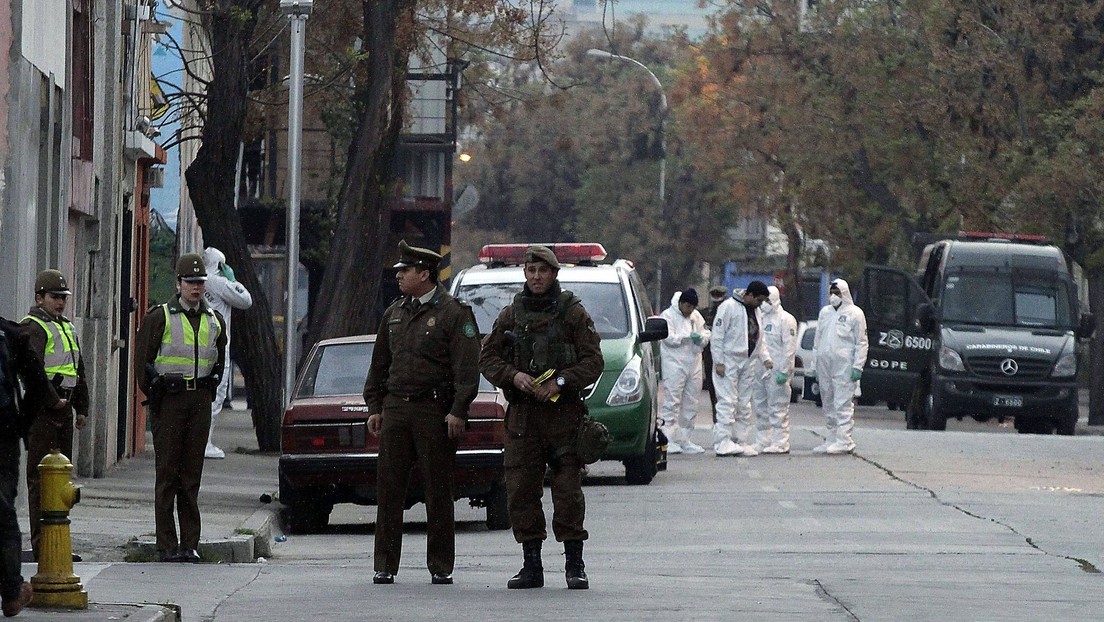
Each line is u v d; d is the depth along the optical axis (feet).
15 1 160.25
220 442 273.95
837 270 554.87
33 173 170.30
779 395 264.31
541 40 290.56
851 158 502.38
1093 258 416.05
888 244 518.78
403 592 114.11
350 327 256.11
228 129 247.70
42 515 99.66
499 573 128.67
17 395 93.20
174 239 378.32
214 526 151.33
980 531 158.30
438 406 117.39
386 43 255.70
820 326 262.26
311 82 288.10
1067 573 128.36
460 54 316.81
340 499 165.99
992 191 435.12
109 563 129.90
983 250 356.38
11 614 92.68
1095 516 171.83
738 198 555.69
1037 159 411.95
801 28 520.42
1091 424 430.20
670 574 127.34
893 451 259.80
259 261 418.72
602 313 217.15
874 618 102.83
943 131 443.73
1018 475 220.23
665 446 223.92
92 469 204.95
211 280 235.40
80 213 202.39
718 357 258.37
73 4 194.59
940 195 476.95
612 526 164.45
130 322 238.48
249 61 255.29
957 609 107.24
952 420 444.14
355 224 257.14
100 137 211.82
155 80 274.98
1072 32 414.62
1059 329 351.46
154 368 133.39
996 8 430.20
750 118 536.83
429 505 118.62
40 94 173.47
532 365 113.91
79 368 136.05
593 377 114.32
